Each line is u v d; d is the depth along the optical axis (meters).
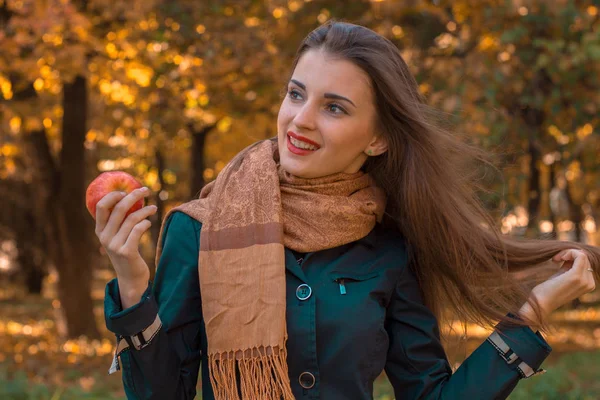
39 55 8.44
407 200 2.09
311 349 1.85
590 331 13.34
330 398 1.86
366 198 2.05
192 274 1.90
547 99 9.11
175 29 8.76
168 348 1.78
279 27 9.93
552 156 11.73
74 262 10.82
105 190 1.78
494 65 8.61
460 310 2.17
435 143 2.07
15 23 8.07
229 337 1.81
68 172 10.70
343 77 1.91
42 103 9.84
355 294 1.94
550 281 2.02
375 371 1.91
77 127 10.67
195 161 13.75
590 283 2.01
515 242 2.19
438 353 2.05
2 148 12.80
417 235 2.12
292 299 1.89
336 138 1.91
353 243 2.03
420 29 9.60
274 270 1.83
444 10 9.14
